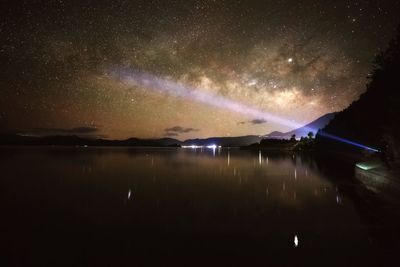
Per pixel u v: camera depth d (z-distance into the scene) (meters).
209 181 18.78
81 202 12.12
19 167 28.53
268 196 13.45
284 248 6.85
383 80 23.16
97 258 6.32
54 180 19.09
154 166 30.94
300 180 19.56
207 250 6.75
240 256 6.41
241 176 21.86
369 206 11.28
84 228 8.45
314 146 87.19
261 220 9.27
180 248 6.86
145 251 6.69
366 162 22.50
